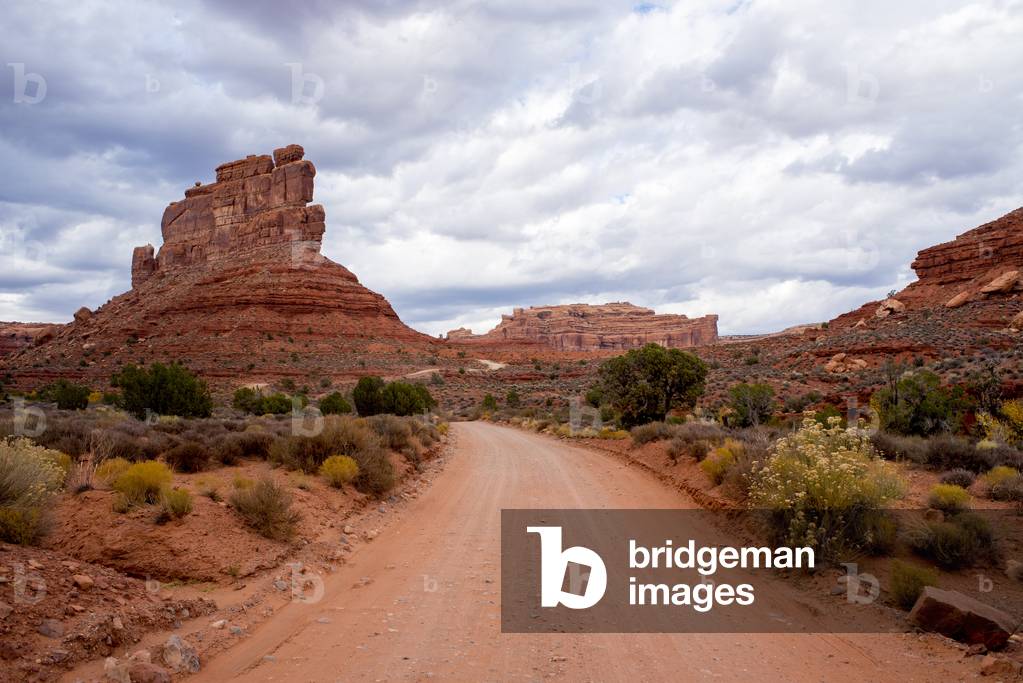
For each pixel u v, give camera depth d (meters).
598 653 6.58
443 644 6.73
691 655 6.58
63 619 5.80
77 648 5.52
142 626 6.36
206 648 6.33
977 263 87.31
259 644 6.62
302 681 5.68
